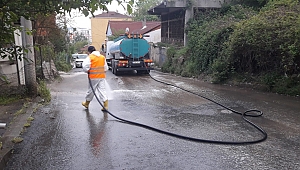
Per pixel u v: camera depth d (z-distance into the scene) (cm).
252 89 1115
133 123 630
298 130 571
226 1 1972
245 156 442
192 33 1844
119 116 696
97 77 751
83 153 457
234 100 899
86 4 365
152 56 2812
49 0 396
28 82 873
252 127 600
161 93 1054
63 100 900
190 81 1447
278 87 1011
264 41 1033
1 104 788
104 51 2634
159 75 1856
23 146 487
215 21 1694
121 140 520
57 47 2120
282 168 399
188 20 2027
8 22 422
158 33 3247
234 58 1255
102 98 756
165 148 479
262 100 888
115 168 400
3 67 895
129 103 860
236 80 1247
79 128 595
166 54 2259
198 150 469
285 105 805
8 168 404
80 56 3719
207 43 1519
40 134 552
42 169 400
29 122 627
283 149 470
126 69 1798
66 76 1786
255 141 502
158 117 688
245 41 1127
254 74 1198
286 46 969
